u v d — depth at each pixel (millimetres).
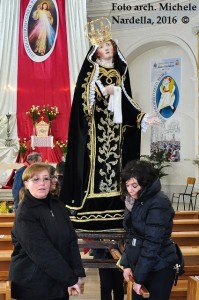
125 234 3418
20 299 2775
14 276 2750
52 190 3363
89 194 3566
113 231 3521
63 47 12219
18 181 5523
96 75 3543
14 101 12039
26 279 2715
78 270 2820
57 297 2750
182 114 13102
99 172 3609
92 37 3666
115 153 3652
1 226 4961
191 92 12938
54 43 12219
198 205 12383
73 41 12266
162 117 13523
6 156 11680
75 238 2904
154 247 2721
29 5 12273
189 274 4102
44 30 12242
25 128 11922
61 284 2730
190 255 3906
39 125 11602
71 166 3594
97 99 3594
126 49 13438
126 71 3717
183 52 13070
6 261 3879
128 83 3732
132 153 3744
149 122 3631
